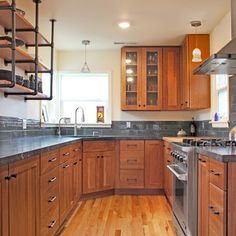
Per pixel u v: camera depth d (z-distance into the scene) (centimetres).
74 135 544
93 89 579
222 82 412
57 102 564
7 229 172
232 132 304
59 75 568
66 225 346
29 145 262
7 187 172
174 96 532
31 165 216
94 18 395
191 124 549
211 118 458
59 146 298
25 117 390
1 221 163
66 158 344
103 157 491
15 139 351
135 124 564
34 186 224
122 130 565
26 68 360
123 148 504
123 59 536
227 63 280
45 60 491
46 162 256
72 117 577
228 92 376
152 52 536
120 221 362
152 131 562
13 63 257
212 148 244
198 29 442
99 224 351
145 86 534
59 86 568
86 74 570
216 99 435
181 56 522
